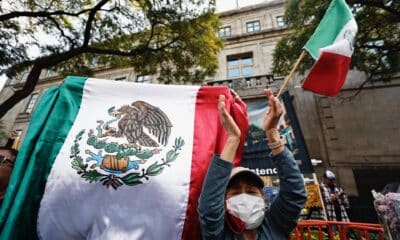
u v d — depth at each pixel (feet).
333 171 28.91
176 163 4.45
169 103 5.35
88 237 4.05
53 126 4.86
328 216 16.84
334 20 7.43
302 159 18.61
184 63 30.50
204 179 4.33
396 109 29.50
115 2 26.03
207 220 3.82
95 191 4.17
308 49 7.09
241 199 4.33
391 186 8.41
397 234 6.03
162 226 3.99
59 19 26.63
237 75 40.52
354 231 12.82
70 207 4.16
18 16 23.82
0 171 4.81
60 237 4.17
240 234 4.24
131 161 4.38
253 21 45.50
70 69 30.42
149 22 27.68
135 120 4.96
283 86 6.19
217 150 4.83
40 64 25.27
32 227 4.32
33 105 52.70
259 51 40.52
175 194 4.15
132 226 3.95
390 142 28.32
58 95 5.40
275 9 44.78
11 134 47.85
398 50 25.86
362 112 30.68
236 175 4.45
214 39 29.91
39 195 4.38
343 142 29.96
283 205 4.59
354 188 27.40
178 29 27.66
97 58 31.42
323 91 6.85
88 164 4.35
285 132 19.92
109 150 4.49
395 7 22.43
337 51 6.77
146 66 31.91
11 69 25.00
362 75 32.19
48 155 4.60
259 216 4.29
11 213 4.08
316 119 31.89
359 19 24.61
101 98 5.33
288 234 4.63
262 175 18.34
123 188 4.16
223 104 4.50
